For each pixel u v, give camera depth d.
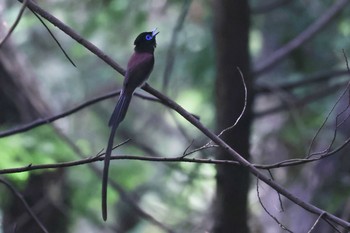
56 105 17.92
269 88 11.76
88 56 18.59
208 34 14.73
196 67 14.75
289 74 15.41
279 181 14.80
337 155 12.35
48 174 13.07
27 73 13.01
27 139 11.30
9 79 12.63
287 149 14.83
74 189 13.70
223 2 10.94
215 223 11.34
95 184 13.67
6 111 12.59
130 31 14.63
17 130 8.20
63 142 12.13
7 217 12.88
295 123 14.40
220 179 11.17
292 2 15.38
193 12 15.47
